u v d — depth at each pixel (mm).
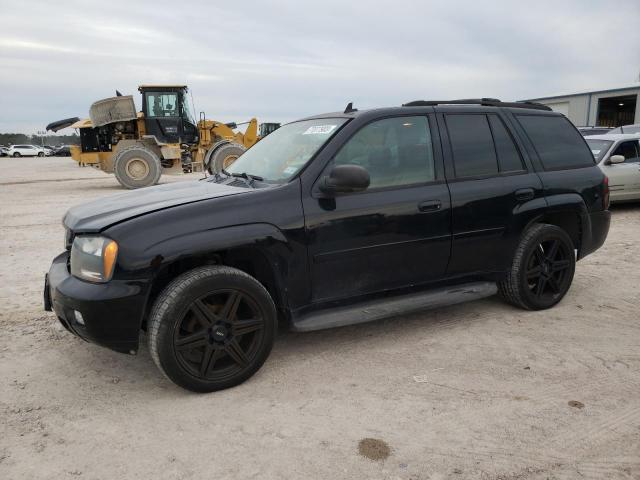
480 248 3955
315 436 2635
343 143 3463
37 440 2617
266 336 3199
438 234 3721
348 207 3381
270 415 2836
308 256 3281
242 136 18344
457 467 2381
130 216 2977
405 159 3670
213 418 2812
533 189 4141
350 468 2381
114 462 2439
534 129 4363
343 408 2900
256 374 3322
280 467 2395
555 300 4441
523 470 2357
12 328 4137
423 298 3758
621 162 9125
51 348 3748
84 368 3434
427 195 3658
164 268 2998
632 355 3533
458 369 3355
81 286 2902
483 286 4066
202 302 2990
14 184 18000
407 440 2592
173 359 2920
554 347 3678
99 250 2869
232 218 3055
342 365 3438
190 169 17453
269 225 3127
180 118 16766
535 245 4180
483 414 2814
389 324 4164
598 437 2598
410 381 3203
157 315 2883
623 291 4934
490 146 4055
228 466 2404
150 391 3127
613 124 31891
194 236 2938
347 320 3408
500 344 3738
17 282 5445
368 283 3562
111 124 17000
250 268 3426
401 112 3727
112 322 2840
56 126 18656
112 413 2875
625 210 9906
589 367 3361
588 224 4516
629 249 6660
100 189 15961
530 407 2881
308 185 3312
